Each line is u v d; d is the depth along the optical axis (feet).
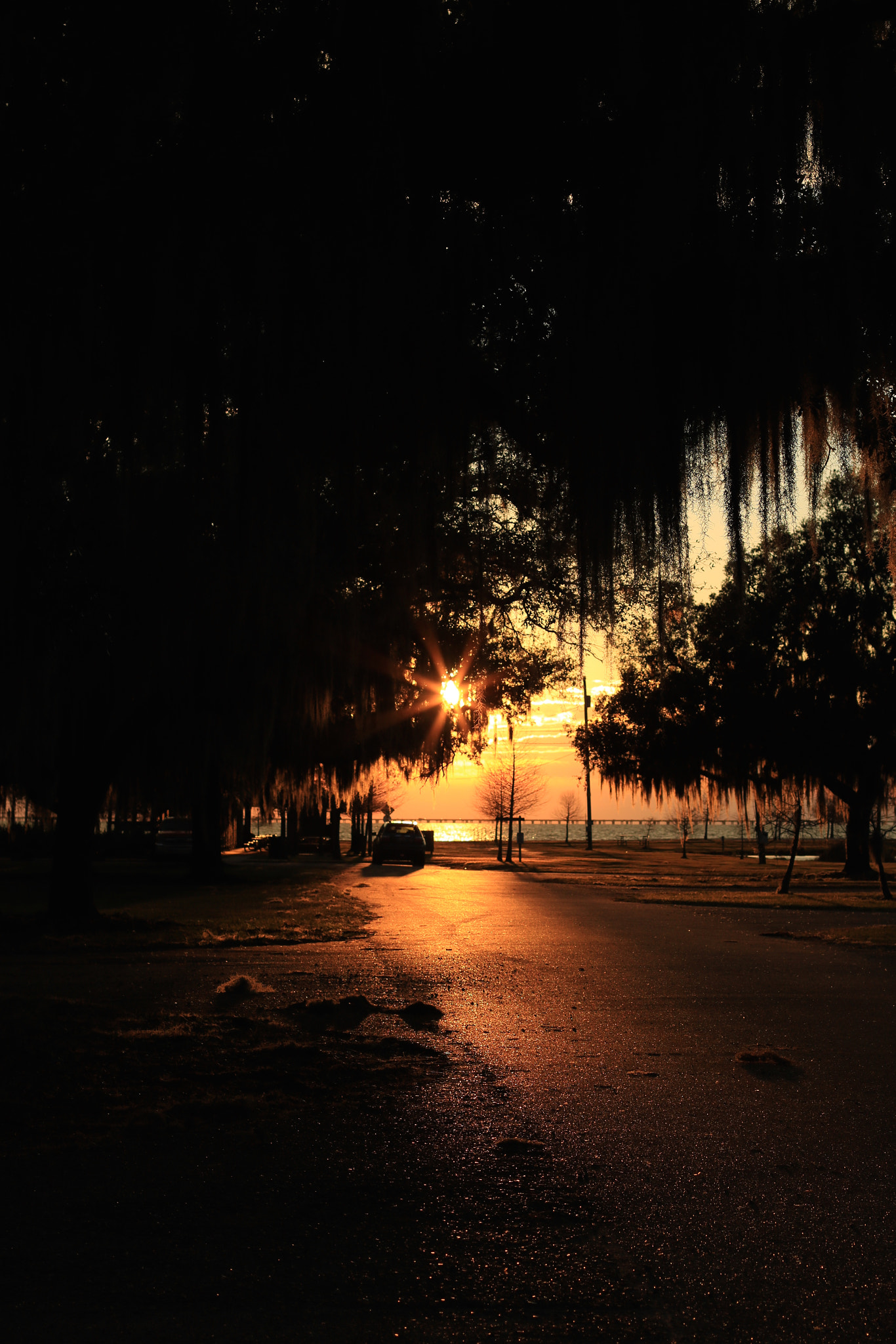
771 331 16.58
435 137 16.67
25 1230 11.96
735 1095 18.60
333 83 16.15
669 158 16.08
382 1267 11.06
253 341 17.10
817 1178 14.06
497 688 59.77
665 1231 12.12
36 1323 9.77
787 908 74.74
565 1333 9.66
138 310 17.07
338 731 67.51
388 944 43.21
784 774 125.90
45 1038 20.72
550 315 17.35
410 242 16.60
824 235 16.89
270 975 32.78
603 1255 11.43
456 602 31.99
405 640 38.88
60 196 16.72
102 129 16.56
